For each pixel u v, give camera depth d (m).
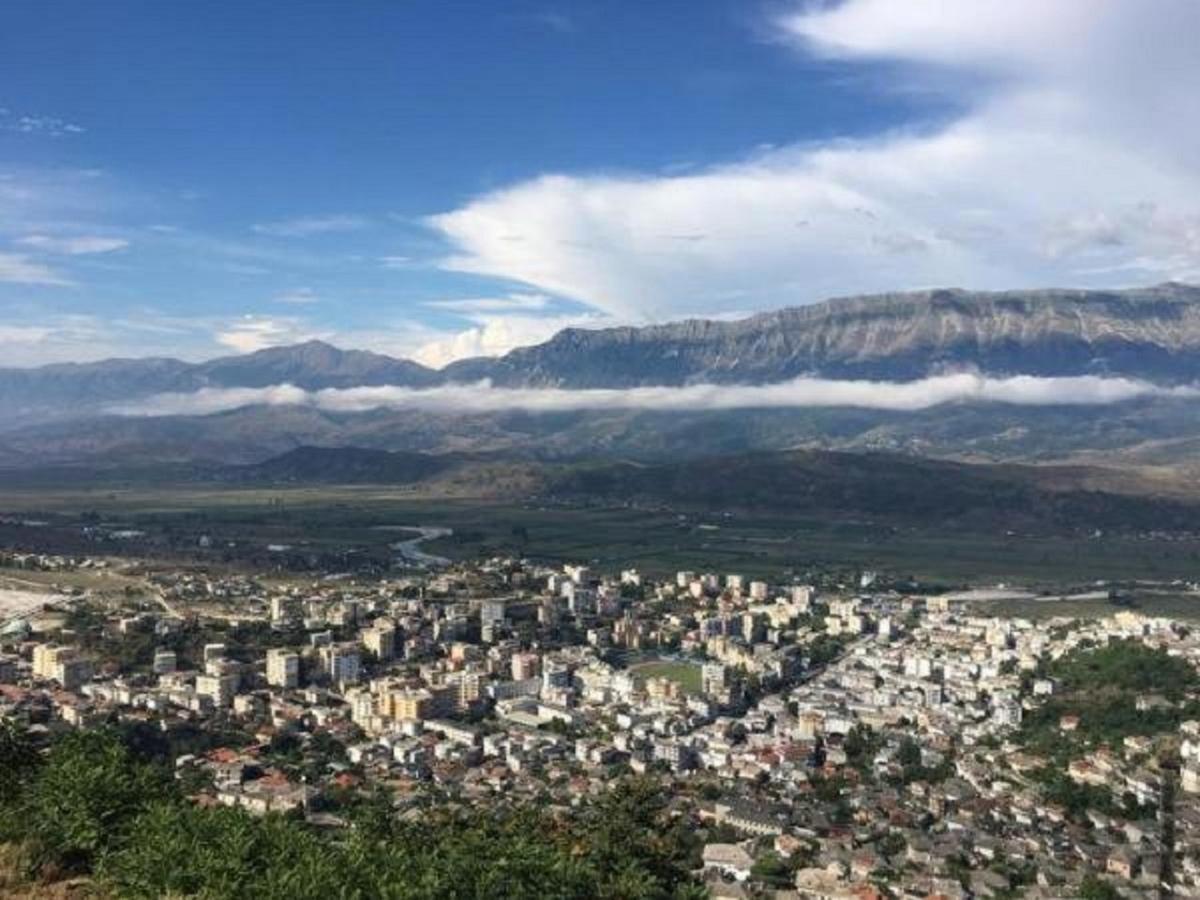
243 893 65.75
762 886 144.62
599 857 101.06
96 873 66.94
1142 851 165.75
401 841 96.94
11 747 94.69
